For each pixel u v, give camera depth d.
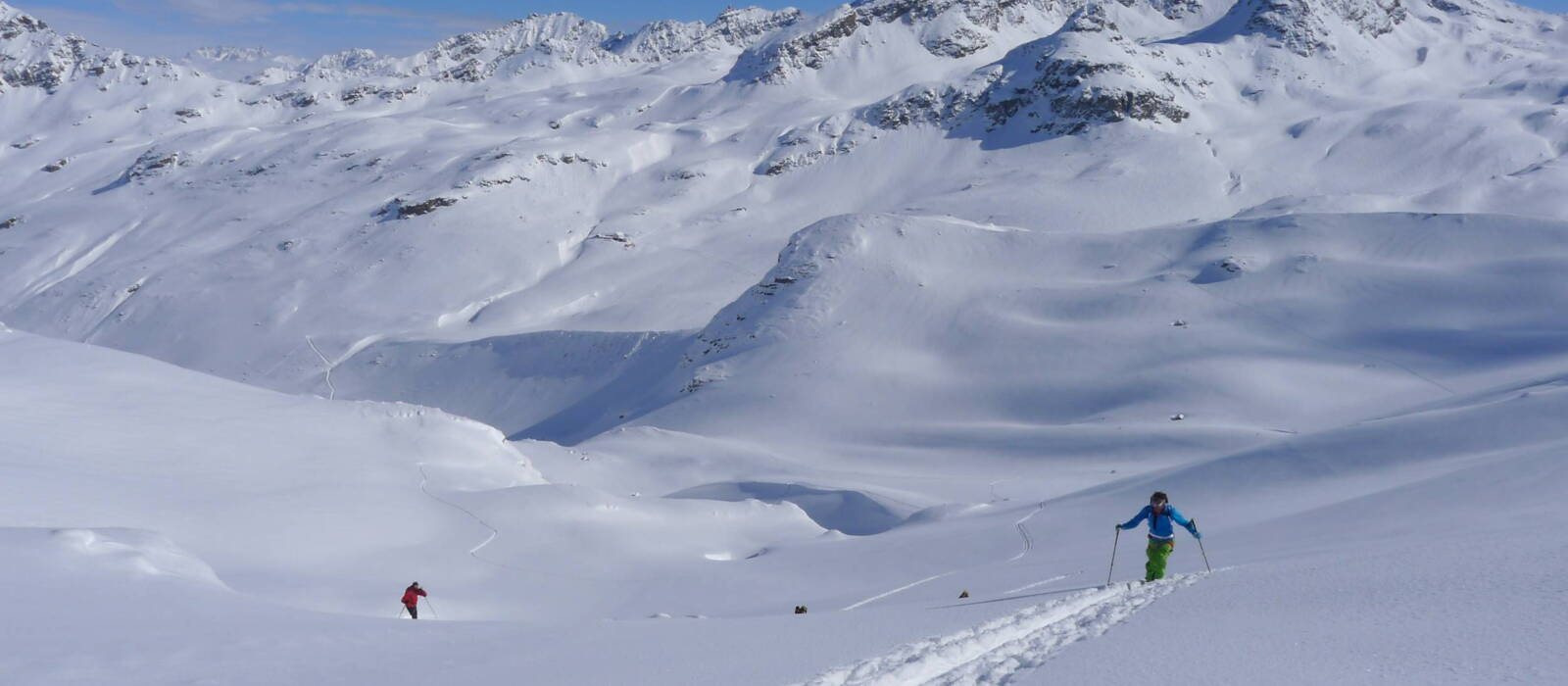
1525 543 13.18
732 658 10.67
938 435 136.00
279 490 44.47
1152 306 160.25
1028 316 166.25
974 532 49.62
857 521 86.31
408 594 31.14
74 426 44.53
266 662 11.93
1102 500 52.16
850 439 141.62
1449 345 138.50
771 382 161.62
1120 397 139.25
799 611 23.62
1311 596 11.46
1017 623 11.90
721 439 133.50
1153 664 8.06
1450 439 46.97
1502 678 6.27
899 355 164.25
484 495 52.38
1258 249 170.50
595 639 13.71
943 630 11.69
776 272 193.00
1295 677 7.01
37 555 18.17
